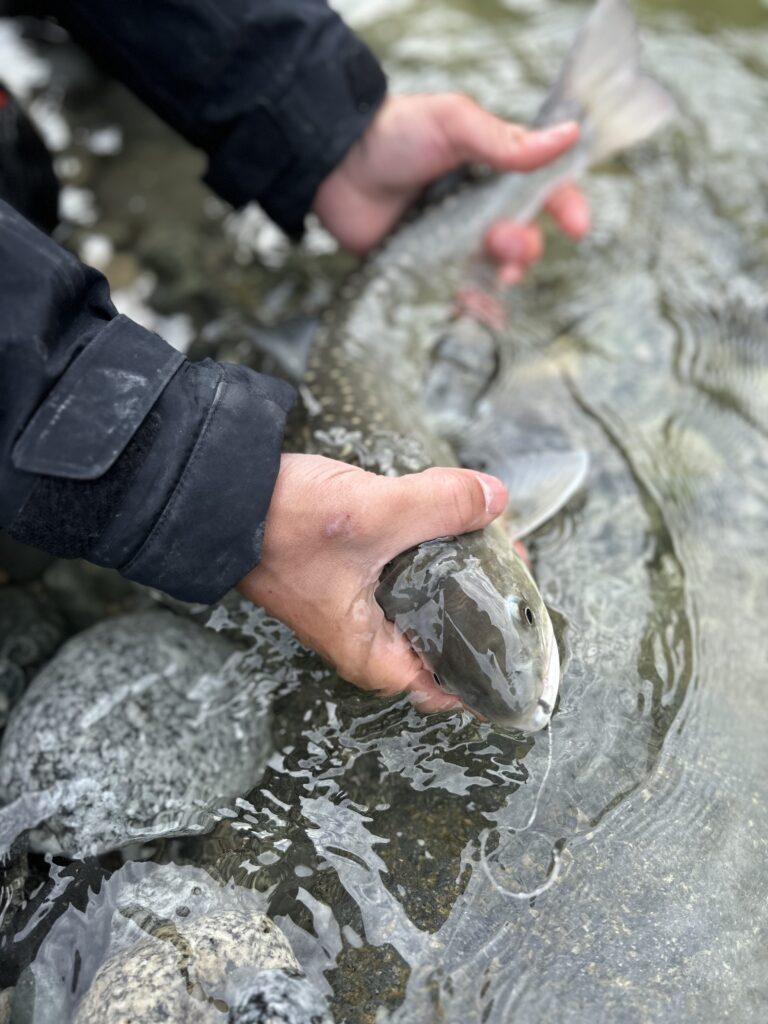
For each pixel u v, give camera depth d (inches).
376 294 30.7
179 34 25.4
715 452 25.7
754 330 29.2
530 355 29.5
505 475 24.9
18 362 16.4
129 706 20.5
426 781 19.2
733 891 17.5
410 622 19.1
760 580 22.5
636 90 33.4
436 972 16.8
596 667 20.5
